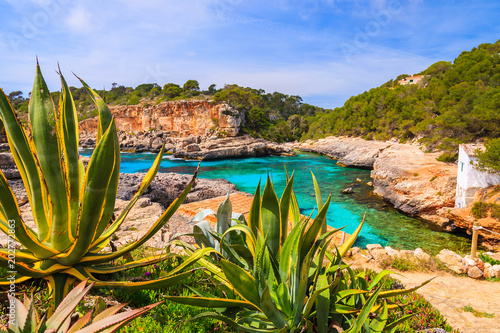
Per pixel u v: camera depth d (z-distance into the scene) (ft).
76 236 9.08
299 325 9.19
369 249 28.27
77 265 10.27
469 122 117.19
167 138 282.15
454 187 69.10
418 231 59.26
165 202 59.77
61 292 9.41
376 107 233.14
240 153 228.22
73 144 9.38
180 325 9.32
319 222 10.73
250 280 9.17
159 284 9.72
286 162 185.16
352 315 10.25
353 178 122.31
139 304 10.53
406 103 211.82
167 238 21.13
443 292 22.47
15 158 9.70
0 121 9.37
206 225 13.65
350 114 264.11
